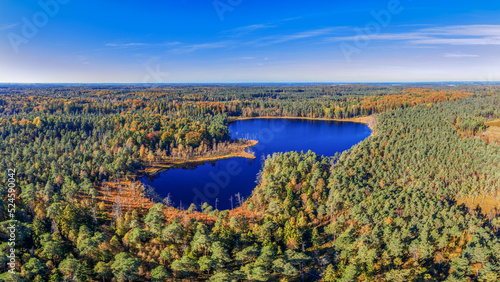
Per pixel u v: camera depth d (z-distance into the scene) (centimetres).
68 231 8675
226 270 7788
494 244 8094
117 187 14438
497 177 12562
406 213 10181
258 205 11850
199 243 8200
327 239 9525
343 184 12119
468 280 7350
